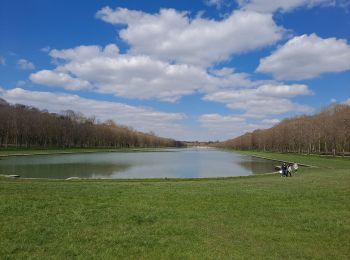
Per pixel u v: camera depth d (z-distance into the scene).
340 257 11.02
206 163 85.50
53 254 10.75
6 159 84.94
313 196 20.75
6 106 148.38
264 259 10.66
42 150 131.25
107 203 18.03
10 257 10.38
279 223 14.74
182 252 11.14
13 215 14.87
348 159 80.62
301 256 11.04
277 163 85.25
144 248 11.44
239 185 27.64
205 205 18.09
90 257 10.54
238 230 13.73
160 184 29.31
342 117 101.00
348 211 16.91
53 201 17.92
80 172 54.97
